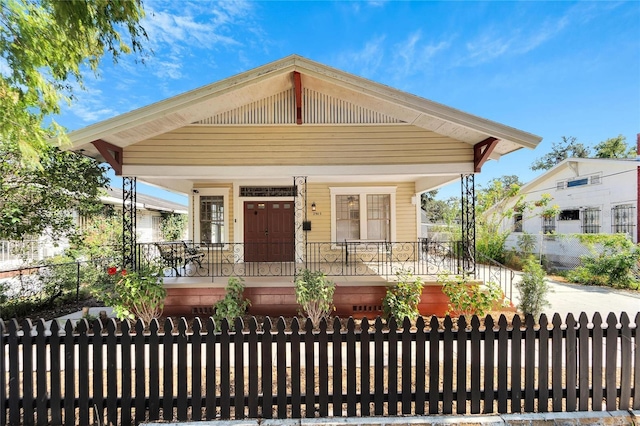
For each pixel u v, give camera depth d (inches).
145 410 106.1
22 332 105.0
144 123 210.2
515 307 255.9
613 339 111.1
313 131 251.1
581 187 538.3
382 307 250.1
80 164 282.2
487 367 109.5
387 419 104.7
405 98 210.8
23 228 262.1
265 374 106.9
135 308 221.9
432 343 109.3
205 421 103.8
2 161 238.4
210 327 106.6
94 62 146.9
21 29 119.8
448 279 246.8
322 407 107.1
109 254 360.5
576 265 474.3
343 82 209.8
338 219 404.5
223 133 248.4
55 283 285.4
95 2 121.2
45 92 132.5
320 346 108.0
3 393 104.2
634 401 109.8
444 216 840.9
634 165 455.8
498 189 632.4
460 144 254.2
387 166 251.6
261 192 395.2
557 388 110.3
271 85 234.2
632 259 362.0
